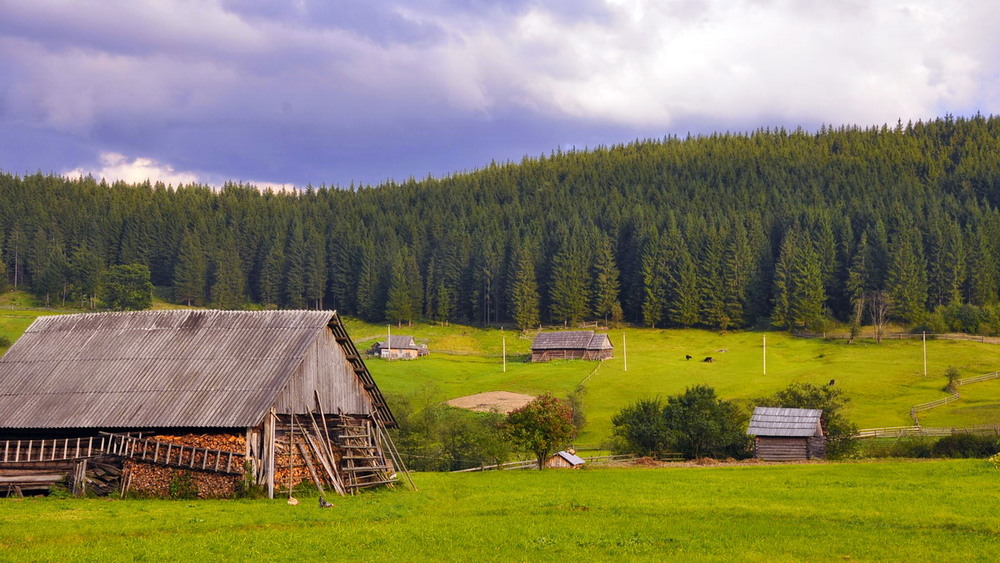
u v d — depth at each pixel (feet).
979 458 231.09
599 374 522.47
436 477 211.82
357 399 182.50
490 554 97.96
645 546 102.58
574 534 110.42
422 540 106.42
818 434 281.54
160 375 162.61
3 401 164.25
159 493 152.56
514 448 278.67
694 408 297.94
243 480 149.69
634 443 299.17
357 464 177.17
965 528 114.11
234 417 150.20
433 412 318.04
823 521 121.49
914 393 433.48
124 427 153.38
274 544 102.32
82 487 156.25
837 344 627.05
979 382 455.22
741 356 597.93
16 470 160.15
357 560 94.02
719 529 114.52
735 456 291.99
